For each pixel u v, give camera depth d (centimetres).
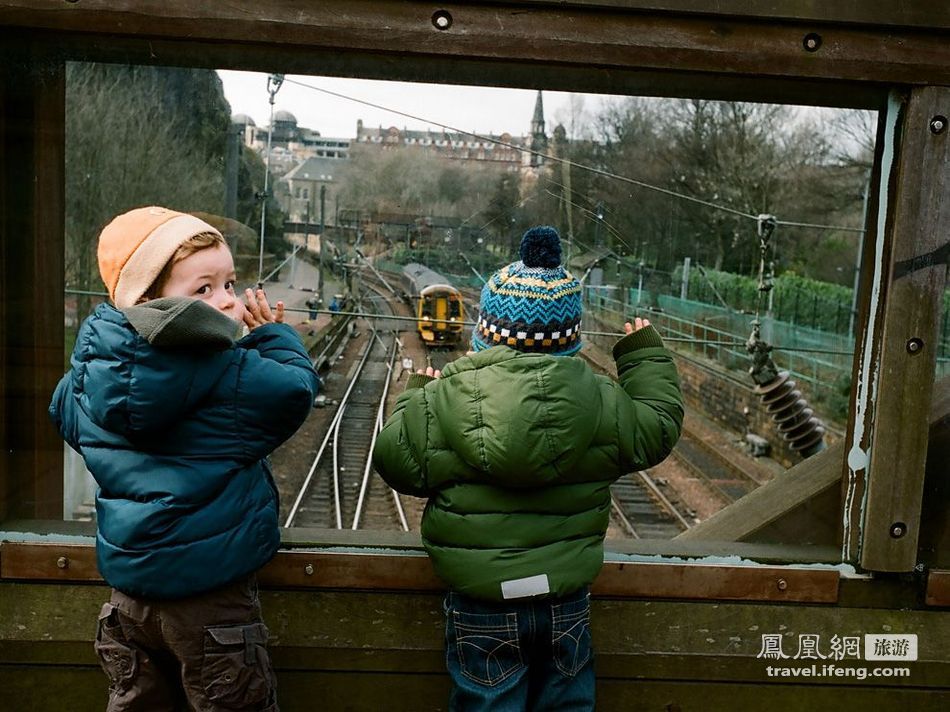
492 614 150
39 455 193
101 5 156
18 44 167
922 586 182
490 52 162
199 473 138
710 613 181
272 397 140
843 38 166
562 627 150
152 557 135
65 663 173
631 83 181
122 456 138
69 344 230
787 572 180
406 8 161
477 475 149
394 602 178
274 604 176
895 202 170
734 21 165
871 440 176
